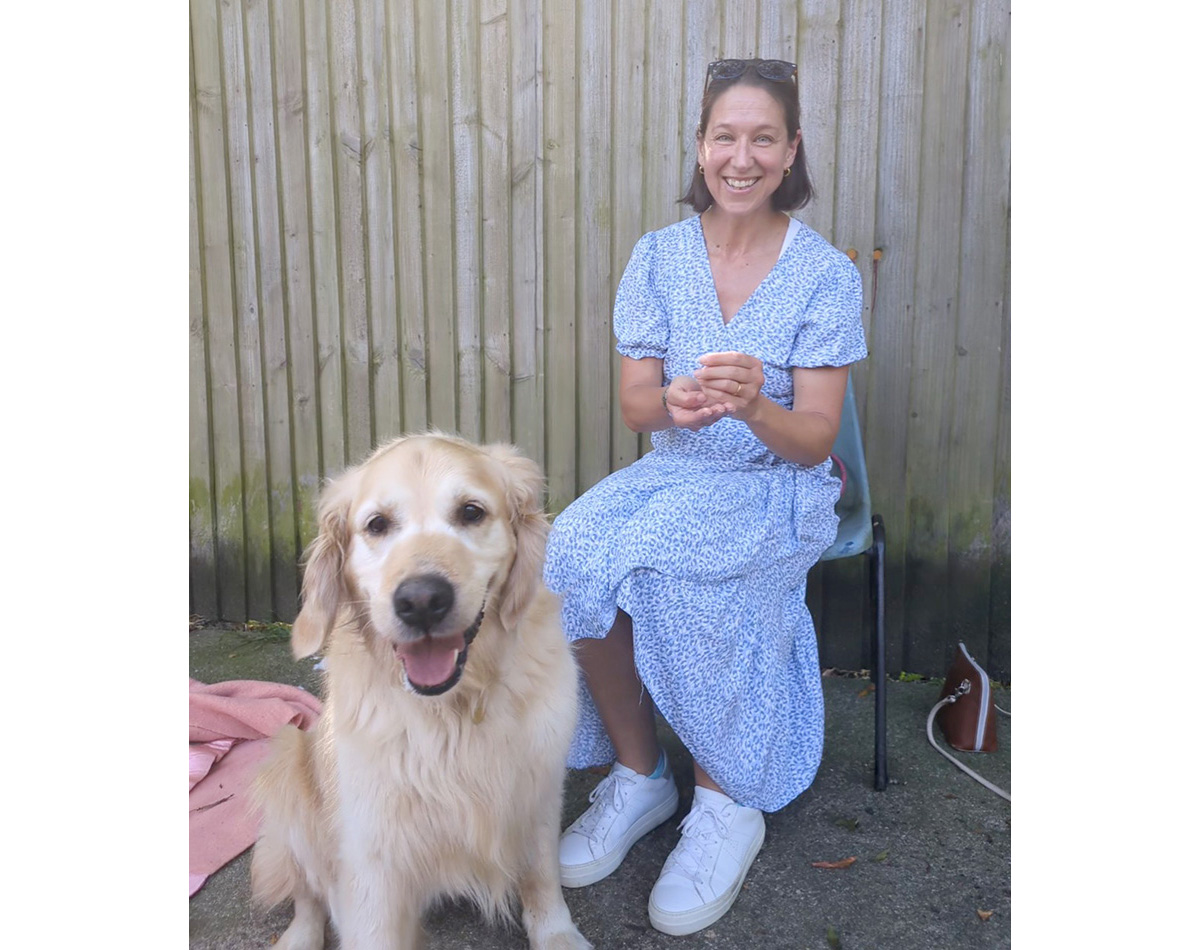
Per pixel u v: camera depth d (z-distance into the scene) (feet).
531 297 11.53
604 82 10.87
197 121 11.82
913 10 10.01
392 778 5.92
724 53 10.54
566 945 6.32
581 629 7.05
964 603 10.88
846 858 7.50
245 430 12.42
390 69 11.34
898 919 6.81
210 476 12.57
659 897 6.72
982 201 10.18
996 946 6.52
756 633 7.22
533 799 6.28
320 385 12.23
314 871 6.44
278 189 11.86
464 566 5.58
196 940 6.82
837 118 10.38
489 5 10.96
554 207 11.26
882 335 10.64
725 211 7.64
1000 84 9.95
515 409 11.82
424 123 11.38
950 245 10.34
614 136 10.98
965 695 9.20
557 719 6.32
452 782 5.98
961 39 9.96
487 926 6.87
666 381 8.11
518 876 6.45
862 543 8.21
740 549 6.98
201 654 11.74
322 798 6.35
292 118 11.67
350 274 11.91
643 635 6.93
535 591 6.23
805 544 7.58
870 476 10.90
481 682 5.98
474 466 6.01
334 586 6.23
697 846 7.04
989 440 10.55
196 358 12.32
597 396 11.56
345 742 5.98
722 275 7.82
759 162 7.25
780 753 7.59
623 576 6.82
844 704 10.25
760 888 7.16
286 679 11.00
